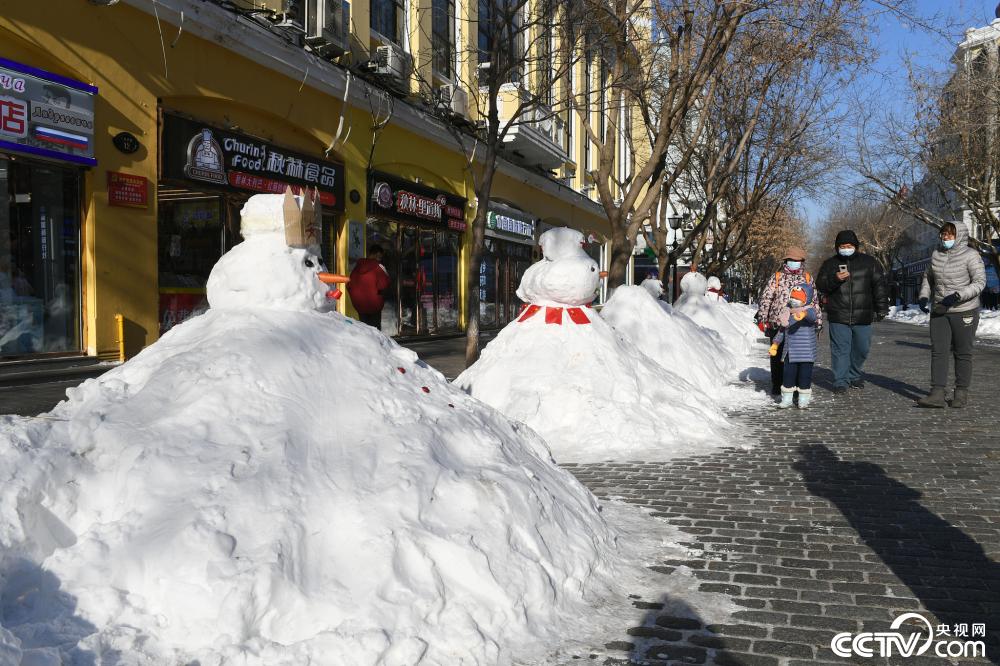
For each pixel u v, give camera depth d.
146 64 10.16
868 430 7.61
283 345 3.41
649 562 3.82
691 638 2.97
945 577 3.67
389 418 3.38
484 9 19.41
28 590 2.44
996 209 27.03
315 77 13.29
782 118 21.02
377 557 2.70
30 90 8.69
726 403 9.48
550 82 12.41
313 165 13.60
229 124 11.77
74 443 2.84
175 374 3.21
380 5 15.96
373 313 10.44
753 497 5.15
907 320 40.41
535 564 3.06
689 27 12.89
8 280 8.80
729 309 22.95
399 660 2.47
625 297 10.86
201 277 11.58
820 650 2.90
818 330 8.91
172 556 2.49
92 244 9.50
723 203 27.22
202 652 2.34
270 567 2.52
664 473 5.81
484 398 7.27
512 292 23.39
